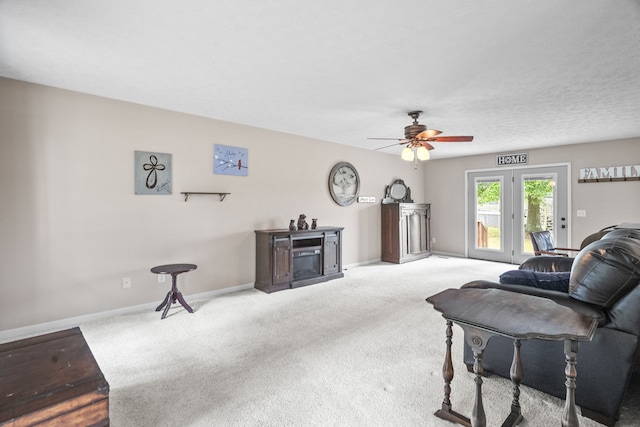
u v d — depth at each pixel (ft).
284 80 9.57
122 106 11.39
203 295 13.41
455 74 9.10
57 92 10.18
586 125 14.42
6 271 9.46
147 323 10.55
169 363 7.96
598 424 5.64
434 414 5.99
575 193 18.49
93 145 10.83
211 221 13.64
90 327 10.21
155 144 12.13
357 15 6.31
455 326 10.20
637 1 5.73
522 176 20.45
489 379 7.14
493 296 5.80
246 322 10.64
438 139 11.94
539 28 6.70
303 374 7.44
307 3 5.94
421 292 14.17
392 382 7.09
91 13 6.24
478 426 5.10
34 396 3.98
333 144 18.75
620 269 5.46
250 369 7.67
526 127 14.78
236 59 8.23
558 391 6.09
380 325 10.38
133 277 11.67
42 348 5.23
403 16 6.33
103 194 11.03
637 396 6.46
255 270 15.07
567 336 4.20
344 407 6.23
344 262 19.53
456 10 6.12
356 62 8.39
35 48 7.65
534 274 6.92
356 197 20.04
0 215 9.36
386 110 12.43
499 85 9.90
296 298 13.29
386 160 22.25
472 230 22.81
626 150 16.89
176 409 6.19
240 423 5.81
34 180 9.85
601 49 7.61
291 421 5.85
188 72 9.02
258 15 6.32
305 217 16.02
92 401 4.21
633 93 10.51
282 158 16.17
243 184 14.66
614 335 5.48
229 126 14.17
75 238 10.54
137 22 6.56
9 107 9.45
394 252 21.07
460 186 23.36
